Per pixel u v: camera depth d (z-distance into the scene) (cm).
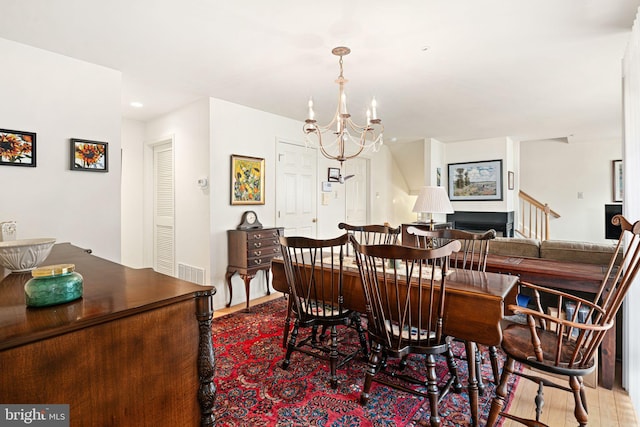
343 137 253
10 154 236
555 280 224
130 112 415
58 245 228
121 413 92
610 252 246
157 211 451
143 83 317
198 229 377
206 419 111
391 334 177
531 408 189
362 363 239
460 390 201
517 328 187
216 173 367
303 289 231
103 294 106
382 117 439
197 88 331
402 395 200
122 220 438
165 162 434
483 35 224
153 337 99
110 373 90
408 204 712
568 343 167
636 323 185
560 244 267
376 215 618
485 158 585
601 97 356
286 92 342
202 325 111
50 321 84
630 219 208
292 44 237
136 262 450
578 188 655
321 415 181
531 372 229
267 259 379
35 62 246
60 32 223
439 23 209
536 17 203
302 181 473
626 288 146
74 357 84
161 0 186
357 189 584
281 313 348
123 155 437
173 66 278
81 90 268
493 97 356
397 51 247
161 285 117
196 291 110
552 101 371
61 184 260
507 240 292
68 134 262
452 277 197
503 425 175
